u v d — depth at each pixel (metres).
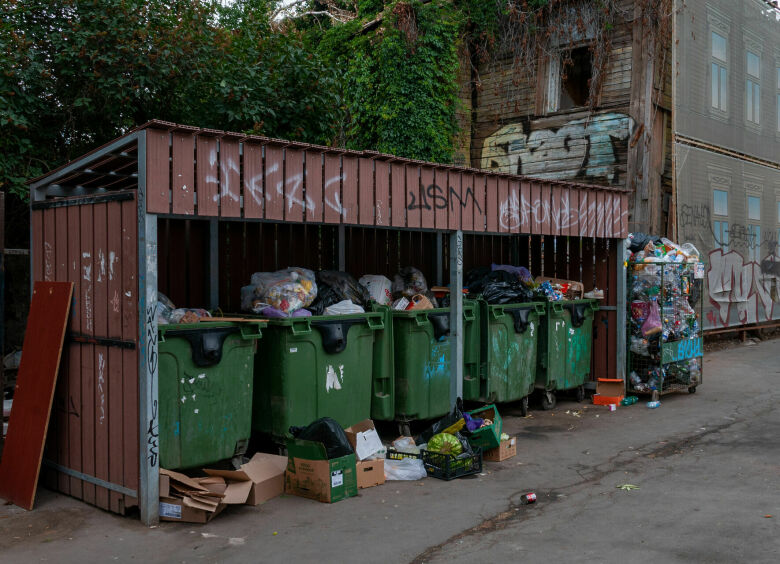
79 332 5.06
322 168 5.65
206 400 5.09
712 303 14.30
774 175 16.78
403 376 6.64
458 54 14.84
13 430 5.25
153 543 4.29
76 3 9.13
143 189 4.50
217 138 4.92
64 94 9.34
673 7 12.90
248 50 10.59
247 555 4.10
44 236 5.48
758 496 5.03
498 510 4.84
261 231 7.08
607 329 9.02
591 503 4.96
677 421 7.67
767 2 16.34
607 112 13.33
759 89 16.11
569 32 13.90
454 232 6.89
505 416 8.02
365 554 4.10
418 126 13.95
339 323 6.00
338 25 16.14
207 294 6.61
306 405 5.81
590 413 8.17
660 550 4.06
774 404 8.52
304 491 5.11
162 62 9.45
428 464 5.67
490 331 7.46
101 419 4.89
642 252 8.99
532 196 7.75
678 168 13.17
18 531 4.51
